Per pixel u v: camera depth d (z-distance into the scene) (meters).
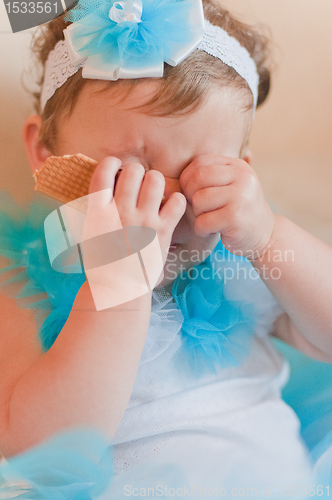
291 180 1.32
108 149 0.68
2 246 0.83
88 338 0.61
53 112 0.76
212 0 0.93
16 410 0.61
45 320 0.74
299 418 0.88
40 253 0.81
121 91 0.67
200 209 0.69
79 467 0.62
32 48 1.01
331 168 1.33
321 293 0.77
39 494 0.66
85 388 0.60
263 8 1.24
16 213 0.89
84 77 0.67
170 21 0.67
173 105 0.67
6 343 0.72
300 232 0.79
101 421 0.60
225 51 0.76
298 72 1.31
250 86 0.83
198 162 0.69
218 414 0.76
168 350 0.78
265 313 0.93
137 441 0.72
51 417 0.60
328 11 1.27
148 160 0.69
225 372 0.82
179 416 0.74
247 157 0.94
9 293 0.77
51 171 0.69
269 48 1.24
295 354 0.94
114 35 0.66
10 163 1.07
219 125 0.72
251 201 0.69
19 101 1.11
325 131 1.35
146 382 0.75
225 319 0.86
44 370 0.61
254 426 0.77
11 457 0.62
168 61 0.67
